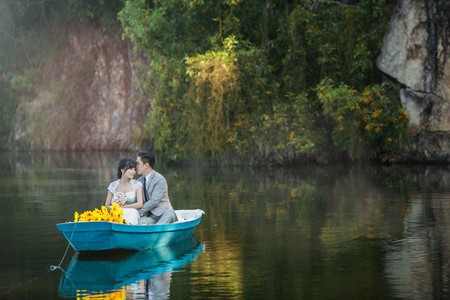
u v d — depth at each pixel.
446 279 12.55
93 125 45.12
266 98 33.47
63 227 14.88
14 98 47.12
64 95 45.88
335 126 33.00
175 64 33.84
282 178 28.12
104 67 45.19
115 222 15.00
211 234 17.02
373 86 32.75
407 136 32.69
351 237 16.34
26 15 47.69
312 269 13.45
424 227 17.34
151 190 16.38
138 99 43.56
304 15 33.28
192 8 34.03
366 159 33.53
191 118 33.44
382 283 12.37
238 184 26.39
